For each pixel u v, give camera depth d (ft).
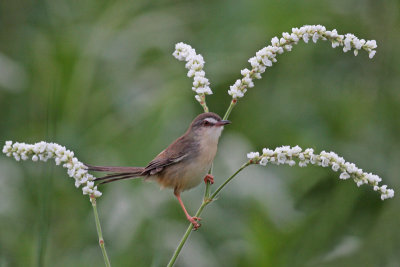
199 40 48.24
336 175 42.34
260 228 36.06
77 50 45.14
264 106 46.52
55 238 38.52
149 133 41.55
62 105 42.78
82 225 38.91
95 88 44.57
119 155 40.88
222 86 46.01
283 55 48.34
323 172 42.55
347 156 42.78
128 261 36.42
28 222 38.14
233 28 47.75
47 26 48.32
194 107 45.68
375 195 40.11
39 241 25.49
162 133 41.55
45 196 25.63
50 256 36.76
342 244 36.55
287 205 39.65
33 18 49.11
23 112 44.65
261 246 35.47
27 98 44.73
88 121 42.98
